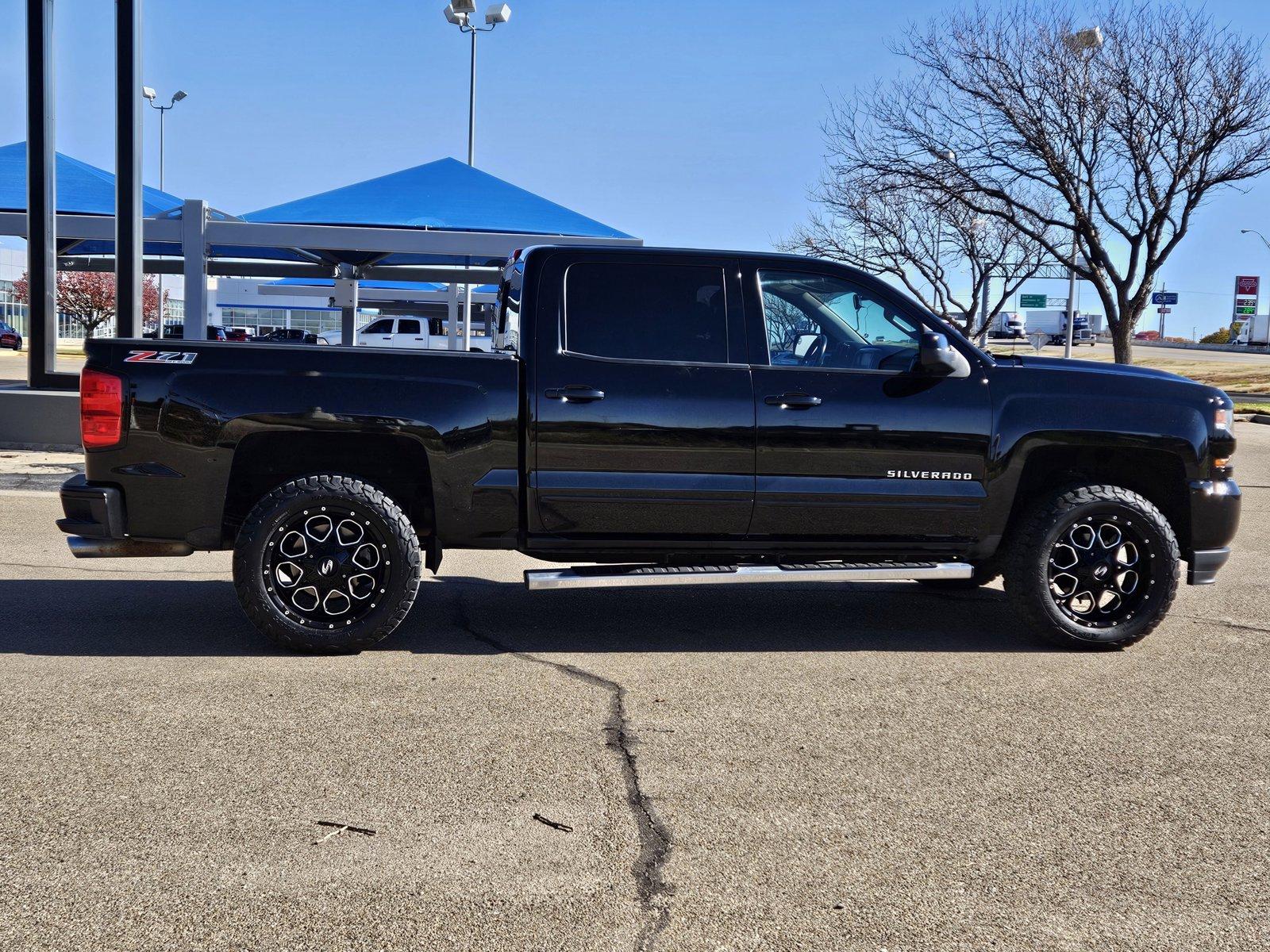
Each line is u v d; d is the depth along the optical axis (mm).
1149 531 5500
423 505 5504
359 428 5066
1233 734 4316
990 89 22766
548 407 5195
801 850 3236
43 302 13039
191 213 14461
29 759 3818
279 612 5094
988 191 23375
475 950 2670
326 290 24656
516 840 3268
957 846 3283
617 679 4926
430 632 5715
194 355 5066
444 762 3877
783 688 4840
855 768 3893
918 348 5535
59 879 2979
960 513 5496
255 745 4000
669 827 3377
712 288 5406
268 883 2979
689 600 6703
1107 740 4223
